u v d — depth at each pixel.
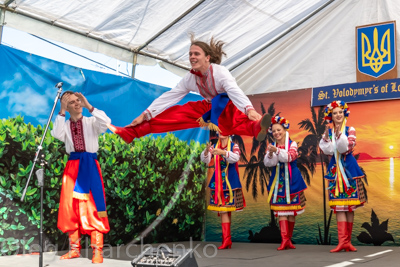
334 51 6.12
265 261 4.28
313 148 6.14
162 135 6.17
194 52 3.17
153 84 6.03
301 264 4.00
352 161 4.86
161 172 6.11
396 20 5.75
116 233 5.46
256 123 2.98
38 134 4.76
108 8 4.61
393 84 5.67
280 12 5.64
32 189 4.70
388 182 5.64
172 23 5.17
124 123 5.60
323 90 6.12
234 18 5.46
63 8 4.46
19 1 4.25
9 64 4.54
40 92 4.79
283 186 5.40
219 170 5.70
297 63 6.35
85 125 4.43
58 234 4.93
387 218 5.60
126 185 5.61
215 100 3.20
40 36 4.59
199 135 6.77
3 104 4.47
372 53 5.84
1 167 4.45
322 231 5.98
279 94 6.42
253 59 6.59
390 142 5.68
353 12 6.04
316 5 5.97
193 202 6.62
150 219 5.92
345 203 4.82
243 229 6.47
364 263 3.96
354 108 5.94
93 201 4.33
